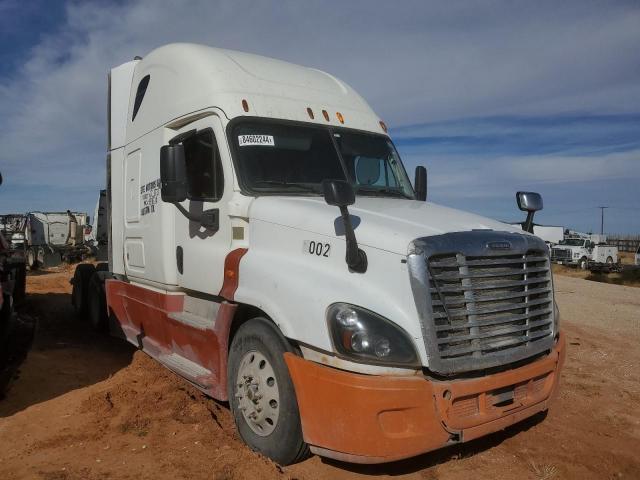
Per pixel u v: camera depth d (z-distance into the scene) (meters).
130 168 7.13
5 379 5.99
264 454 4.39
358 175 5.70
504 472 4.43
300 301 4.07
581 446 5.01
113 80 7.85
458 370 3.86
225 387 4.94
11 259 9.57
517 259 4.34
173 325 5.86
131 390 5.93
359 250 4.02
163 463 4.34
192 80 5.75
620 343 9.23
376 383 3.65
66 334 9.05
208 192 5.40
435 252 3.87
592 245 41.91
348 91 6.46
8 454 4.52
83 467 4.29
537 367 4.35
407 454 3.72
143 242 6.64
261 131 5.32
